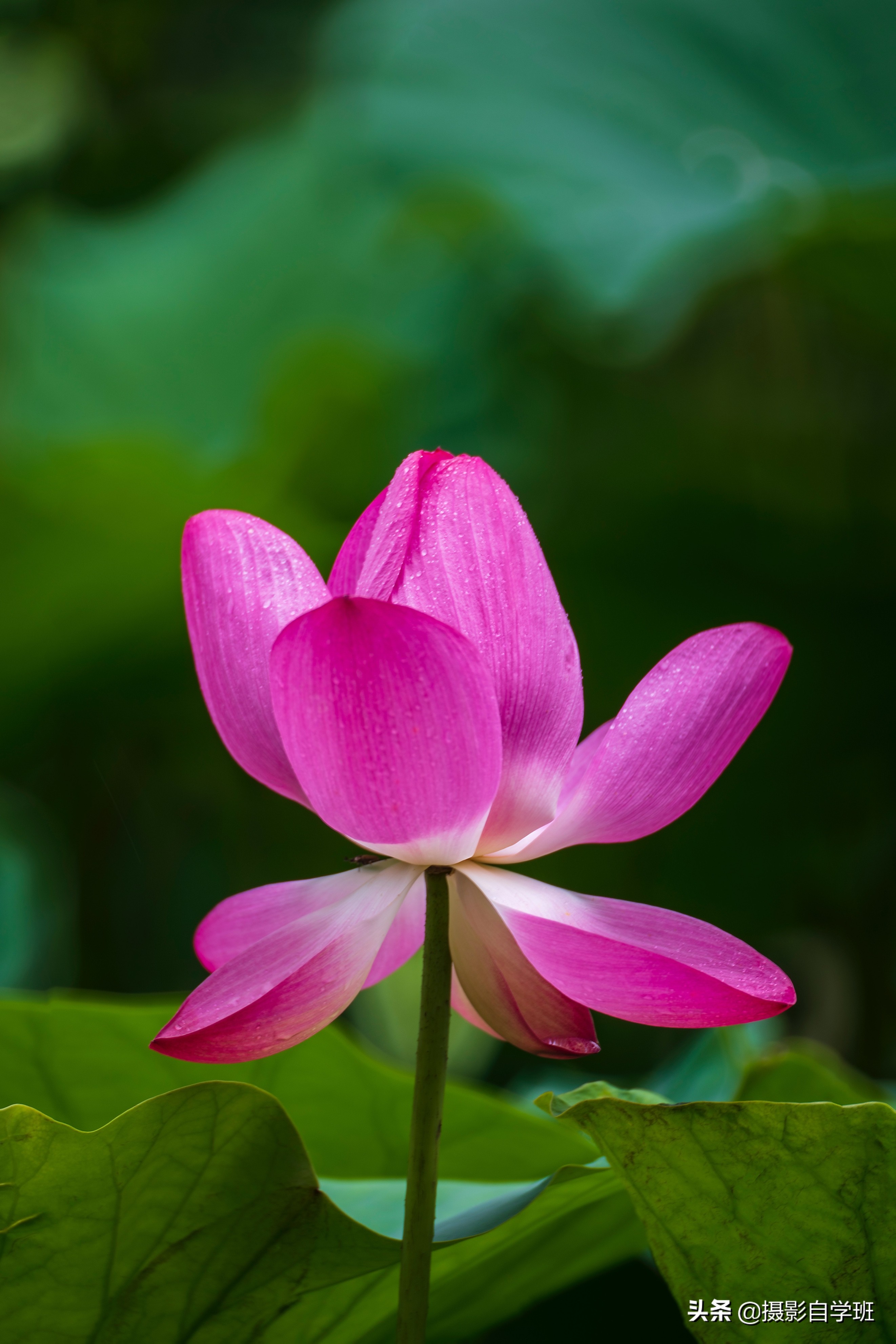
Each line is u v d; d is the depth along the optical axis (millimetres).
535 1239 2092
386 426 5598
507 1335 2371
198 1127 1963
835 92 4828
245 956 1964
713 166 4707
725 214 4352
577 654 1984
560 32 5102
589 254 4504
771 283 4828
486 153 4840
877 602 5168
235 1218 1982
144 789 5797
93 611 5426
